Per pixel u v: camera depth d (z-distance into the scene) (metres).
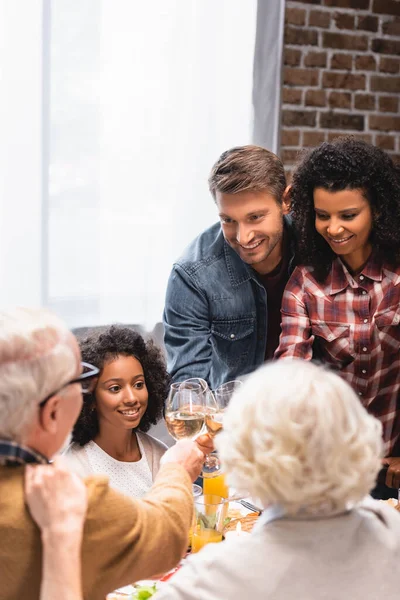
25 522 1.08
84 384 1.29
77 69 3.29
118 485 1.91
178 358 2.36
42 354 1.08
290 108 3.70
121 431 1.92
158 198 3.50
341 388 1.10
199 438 1.77
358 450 1.07
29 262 3.31
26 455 1.10
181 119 3.48
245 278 2.37
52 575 1.05
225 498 1.68
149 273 3.52
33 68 3.21
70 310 3.42
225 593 1.06
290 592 1.06
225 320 2.39
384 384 2.28
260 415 1.07
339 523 1.09
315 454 1.04
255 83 3.59
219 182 2.08
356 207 2.02
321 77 3.72
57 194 3.33
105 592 1.16
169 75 3.43
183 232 3.56
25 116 3.23
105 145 3.38
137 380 1.90
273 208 2.12
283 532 1.09
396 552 1.10
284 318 2.27
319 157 2.03
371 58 3.80
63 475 1.11
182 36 3.43
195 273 2.38
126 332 1.94
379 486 2.20
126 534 1.15
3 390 1.05
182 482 1.32
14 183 3.25
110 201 3.42
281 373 1.11
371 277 2.19
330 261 2.23
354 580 1.07
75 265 3.40
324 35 3.70
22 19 3.17
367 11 3.76
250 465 1.07
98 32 3.29
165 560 1.20
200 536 1.63
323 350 2.30
